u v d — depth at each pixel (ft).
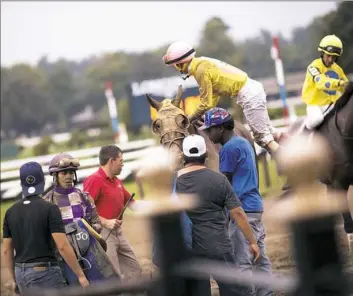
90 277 33.14
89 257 33.17
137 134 222.28
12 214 31.24
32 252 30.94
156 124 37.83
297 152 9.43
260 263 34.91
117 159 38.99
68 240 32.76
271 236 52.65
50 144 235.20
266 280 12.40
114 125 181.16
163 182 11.48
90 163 103.45
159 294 11.67
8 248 31.81
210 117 35.76
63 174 33.53
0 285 52.85
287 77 384.68
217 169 38.52
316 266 9.40
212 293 39.27
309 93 46.11
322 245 9.39
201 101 40.42
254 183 34.96
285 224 9.50
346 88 43.34
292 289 10.21
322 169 9.43
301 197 9.39
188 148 30.14
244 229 30.32
